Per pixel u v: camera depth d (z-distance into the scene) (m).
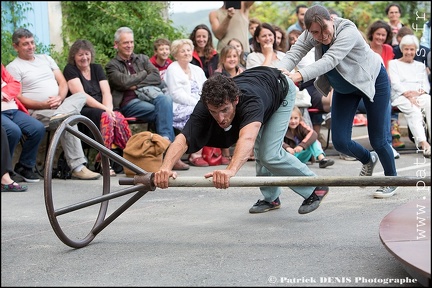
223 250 4.91
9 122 7.43
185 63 8.79
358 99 6.24
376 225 5.51
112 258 4.78
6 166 7.05
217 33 10.16
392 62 9.19
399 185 4.49
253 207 6.14
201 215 6.11
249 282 4.16
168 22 11.45
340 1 14.61
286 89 5.37
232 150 9.63
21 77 8.04
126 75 8.52
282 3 14.82
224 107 4.70
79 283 4.24
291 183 4.61
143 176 4.88
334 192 6.93
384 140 6.30
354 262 4.53
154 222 5.88
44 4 10.47
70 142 7.91
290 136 8.47
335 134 6.34
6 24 9.83
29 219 6.11
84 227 5.77
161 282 4.21
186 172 8.23
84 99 8.06
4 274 4.48
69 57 8.42
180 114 8.65
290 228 5.51
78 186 7.57
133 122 8.62
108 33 10.85
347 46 5.68
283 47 9.47
